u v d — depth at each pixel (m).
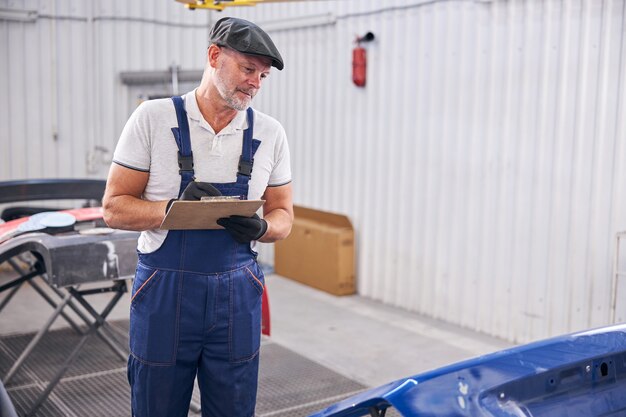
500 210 5.03
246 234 2.01
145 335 2.10
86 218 3.82
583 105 4.51
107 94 7.32
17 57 6.94
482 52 5.07
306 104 6.71
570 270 4.66
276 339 5.01
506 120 4.94
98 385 4.03
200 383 2.24
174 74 7.01
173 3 7.48
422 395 1.35
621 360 1.65
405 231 5.81
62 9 7.05
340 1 6.19
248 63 1.96
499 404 1.38
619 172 4.38
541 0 4.66
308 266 6.56
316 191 6.70
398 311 5.81
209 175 2.09
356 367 4.46
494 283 5.12
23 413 3.62
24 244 3.30
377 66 5.94
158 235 2.07
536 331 4.88
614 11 4.32
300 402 3.87
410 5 5.58
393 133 5.85
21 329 5.11
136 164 2.06
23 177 7.11
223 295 2.10
